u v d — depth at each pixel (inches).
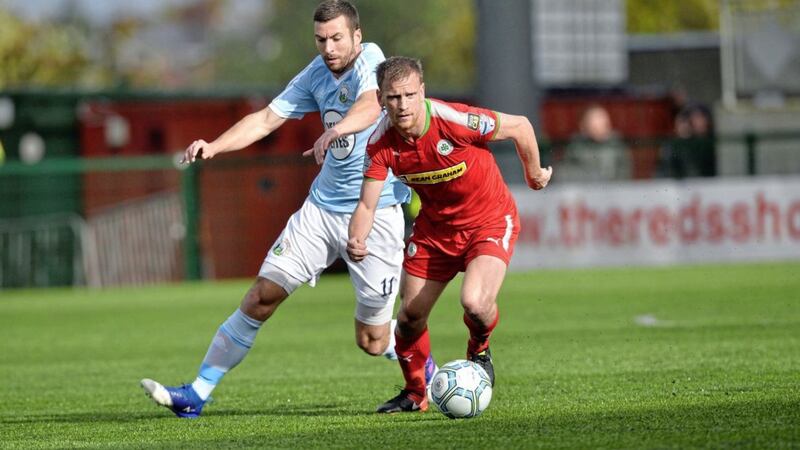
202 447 800.3
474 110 898.7
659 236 2768.2
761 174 3046.3
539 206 2760.8
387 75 858.8
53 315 2276.1
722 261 2770.7
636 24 6535.4
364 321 1043.3
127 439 868.6
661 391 1012.5
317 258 1009.5
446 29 7445.9
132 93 3097.9
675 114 3400.6
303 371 1338.6
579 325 1715.1
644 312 1859.0
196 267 2957.7
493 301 907.4
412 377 975.6
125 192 2987.2
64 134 3166.8
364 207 904.3
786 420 803.4
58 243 2960.1
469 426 850.8
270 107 1003.9
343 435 831.7
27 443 870.4
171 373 1379.2
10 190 2952.8
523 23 2871.6
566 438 765.9
